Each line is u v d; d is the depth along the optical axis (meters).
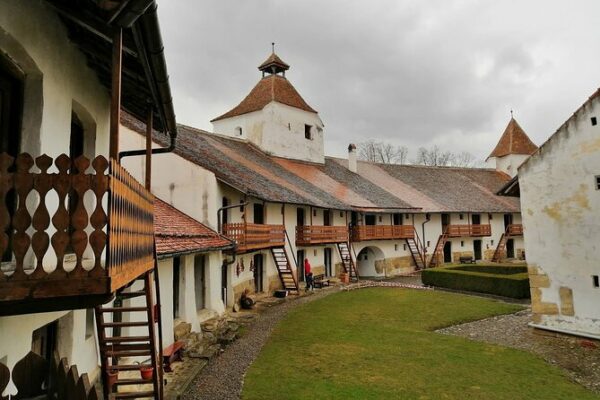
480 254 42.66
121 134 17.38
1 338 4.88
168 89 6.30
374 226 32.59
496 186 48.66
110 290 3.62
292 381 10.55
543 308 15.05
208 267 16.39
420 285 28.45
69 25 6.20
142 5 3.90
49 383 4.03
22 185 3.54
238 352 13.05
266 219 23.16
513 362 12.26
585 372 11.58
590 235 13.84
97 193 3.68
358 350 13.27
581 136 14.11
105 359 7.23
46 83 5.60
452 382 10.62
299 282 27.03
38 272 3.51
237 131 33.97
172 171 18.00
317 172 34.38
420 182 44.19
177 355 11.81
